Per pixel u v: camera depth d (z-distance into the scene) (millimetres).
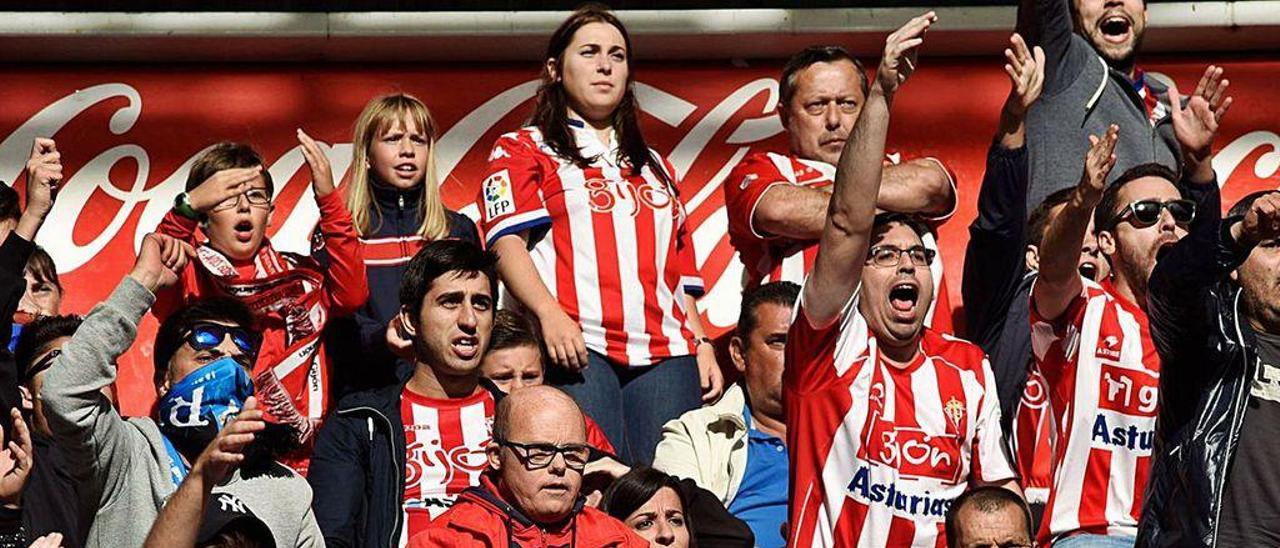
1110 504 23062
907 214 23094
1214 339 20719
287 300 24547
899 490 21672
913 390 21969
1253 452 21031
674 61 31234
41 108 30641
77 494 20641
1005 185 23719
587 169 25875
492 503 21156
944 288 25594
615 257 25578
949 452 21891
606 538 21188
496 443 21375
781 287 24422
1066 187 26750
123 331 20469
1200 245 20000
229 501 20828
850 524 21594
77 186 30453
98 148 30609
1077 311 23422
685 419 24234
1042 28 26844
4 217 23422
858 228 21094
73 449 20266
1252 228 19688
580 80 25969
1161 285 20375
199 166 25297
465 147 30797
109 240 30312
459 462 22938
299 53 30953
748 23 30719
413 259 23344
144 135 30688
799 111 26031
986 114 31156
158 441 21109
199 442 21609
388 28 30609
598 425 24766
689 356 25703
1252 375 20797
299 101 30922
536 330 25422
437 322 23047
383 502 22406
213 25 30562
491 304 23281
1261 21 30922
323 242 24875
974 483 22281
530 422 21156
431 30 30641
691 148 30891
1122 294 23641
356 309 24531
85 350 20250
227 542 19938
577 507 21406
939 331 25422
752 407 24375
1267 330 21812
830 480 21688
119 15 30484
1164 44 31422
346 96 30969
